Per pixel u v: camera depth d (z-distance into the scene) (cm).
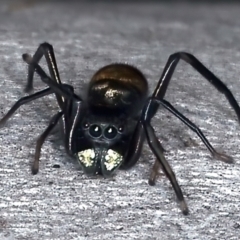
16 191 8
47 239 8
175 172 8
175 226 8
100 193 8
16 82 9
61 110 8
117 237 8
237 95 9
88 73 9
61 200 8
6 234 8
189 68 9
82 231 8
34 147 8
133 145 8
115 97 8
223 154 8
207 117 9
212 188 8
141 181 8
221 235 8
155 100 8
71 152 8
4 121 8
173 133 8
